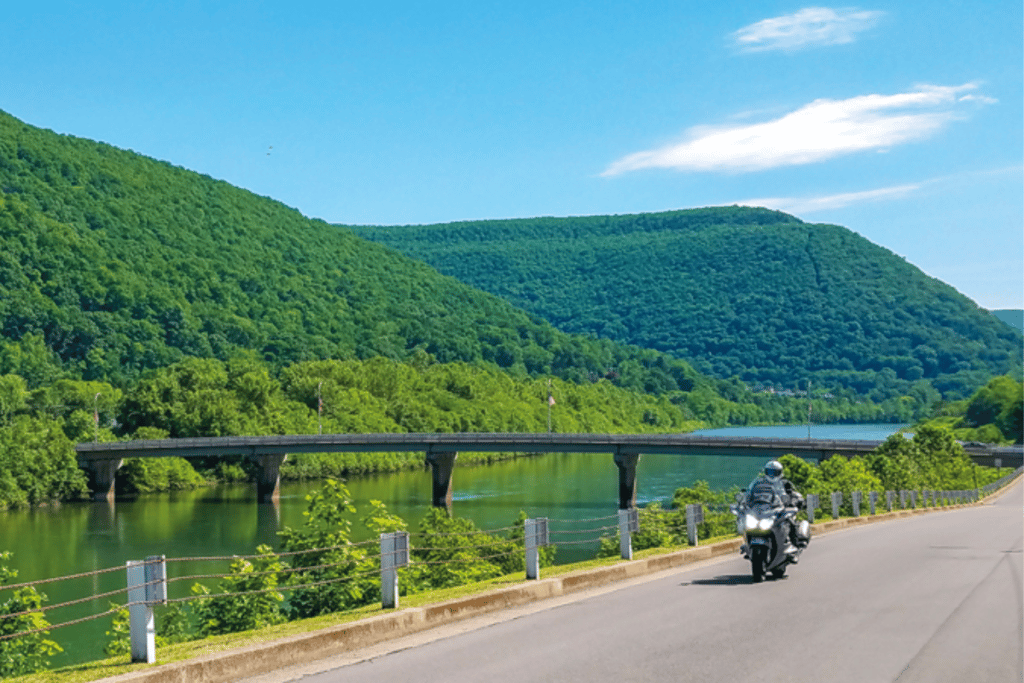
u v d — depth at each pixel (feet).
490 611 48.32
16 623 64.23
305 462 426.10
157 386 451.12
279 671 34.86
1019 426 618.03
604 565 62.69
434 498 326.03
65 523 270.26
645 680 31.58
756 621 42.50
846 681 31.14
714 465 465.06
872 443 316.60
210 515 289.33
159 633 61.36
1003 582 54.34
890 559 68.80
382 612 42.93
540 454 560.20
